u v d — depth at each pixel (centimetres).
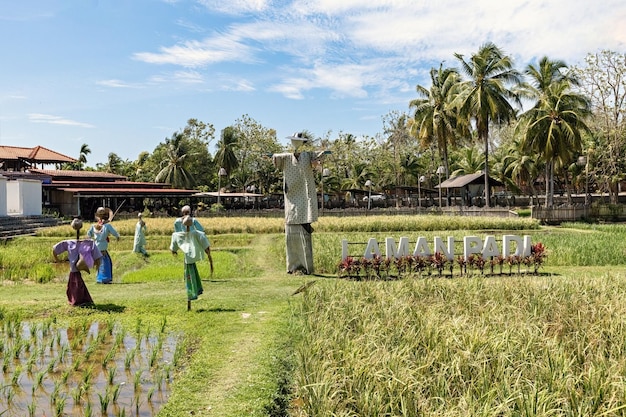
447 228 3216
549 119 4122
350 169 7388
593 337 669
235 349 744
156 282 1406
